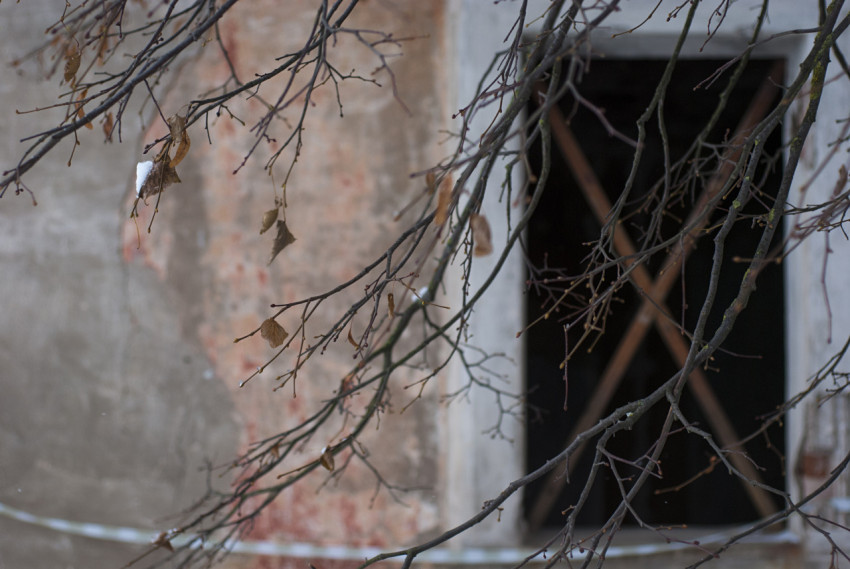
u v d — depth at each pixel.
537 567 4.09
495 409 4.12
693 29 3.99
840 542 4.12
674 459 5.28
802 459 4.20
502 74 2.00
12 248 4.58
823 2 2.20
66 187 4.51
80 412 4.51
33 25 4.53
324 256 4.25
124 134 4.42
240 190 4.31
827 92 4.04
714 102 5.01
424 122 4.16
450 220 2.25
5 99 4.57
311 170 4.25
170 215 4.39
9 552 4.57
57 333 4.54
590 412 4.52
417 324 4.14
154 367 4.43
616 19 3.95
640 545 4.22
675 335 4.47
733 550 4.20
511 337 4.10
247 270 4.32
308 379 4.26
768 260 1.87
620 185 5.14
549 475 5.24
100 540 4.45
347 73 4.19
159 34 2.01
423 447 4.19
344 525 4.24
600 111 1.78
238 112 4.27
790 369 4.30
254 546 4.27
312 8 4.19
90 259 4.49
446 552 4.15
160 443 4.43
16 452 4.59
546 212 5.13
